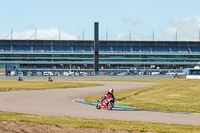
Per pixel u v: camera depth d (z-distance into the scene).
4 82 88.94
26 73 170.75
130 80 116.88
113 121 19.39
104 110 27.73
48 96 45.41
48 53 189.62
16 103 33.81
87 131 15.56
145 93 49.78
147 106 31.56
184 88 60.59
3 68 187.62
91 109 28.41
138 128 16.59
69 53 191.38
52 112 25.31
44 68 187.00
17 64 187.38
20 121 18.64
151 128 16.72
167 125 18.08
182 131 15.96
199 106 31.67
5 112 24.09
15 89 63.03
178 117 23.25
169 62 195.25
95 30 177.62
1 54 187.75
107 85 79.06
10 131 15.12
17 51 192.00
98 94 50.22
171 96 43.81
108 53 192.75
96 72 169.75
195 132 15.76
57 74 171.50
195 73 160.62
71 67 190.88
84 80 118.00
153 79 126.19
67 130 15.72
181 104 33.62
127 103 34.75
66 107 29.97
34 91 57.34
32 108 28.55
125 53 193.62
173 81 102.56
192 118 22.78
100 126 17.00
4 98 40.97
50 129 15.92
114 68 193.38
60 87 70.12
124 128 16.52
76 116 22.73
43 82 92.25
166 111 27.72
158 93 49.38
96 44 177.50
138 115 24.09
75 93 52.28
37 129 15.86
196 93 48.53
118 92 52.53
